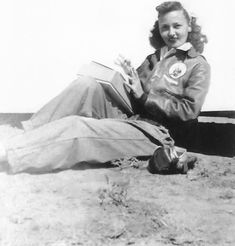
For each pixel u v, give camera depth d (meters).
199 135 2.87
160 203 1.94
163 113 2.59
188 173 2.35
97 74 2.62
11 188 2.06
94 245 1.59
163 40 2.97
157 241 1.63
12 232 1.68
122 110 2.71
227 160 2.64
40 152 2.26
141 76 2.81
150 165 2.38
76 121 2.34
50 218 1.78
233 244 1.62
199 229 1.73
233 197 2.05
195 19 2.84
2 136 3.04
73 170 2.33
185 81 2.64
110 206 1.90
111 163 2.41
